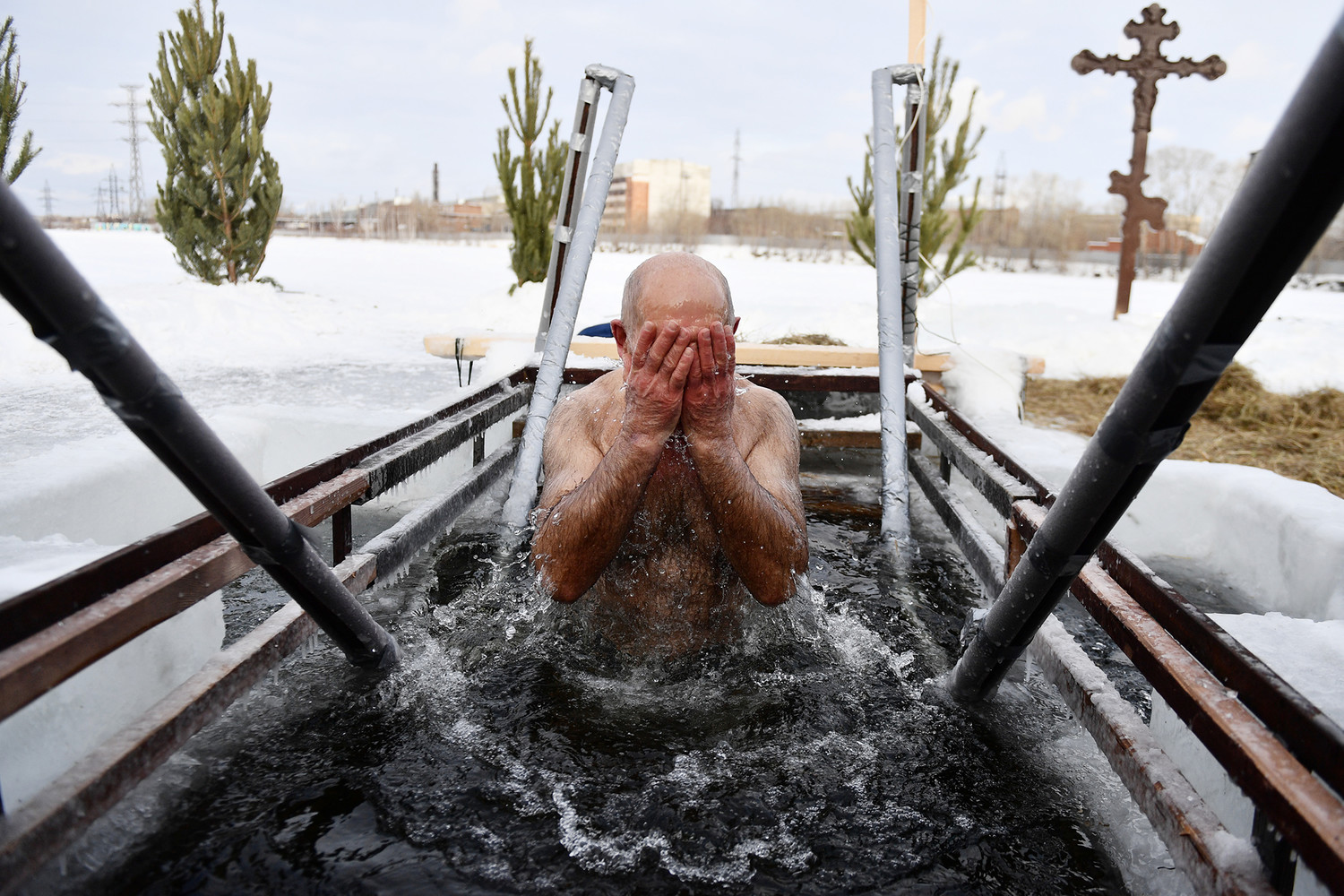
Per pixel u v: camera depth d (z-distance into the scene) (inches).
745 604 85.8
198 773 66.8
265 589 107.1
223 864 57.8
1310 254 33.5
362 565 86.3
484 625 93.3
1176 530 130.6
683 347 67.9
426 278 869.2
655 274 74.4
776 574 78.0
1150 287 1003.9
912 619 101.0
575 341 192.9
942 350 217.2
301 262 1051.9
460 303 622.5
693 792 66.8
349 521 90.0
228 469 48.9
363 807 63.9
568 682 81.4
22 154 341.1
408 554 101.7
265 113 495.2
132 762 51.6
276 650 69.7
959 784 69.0
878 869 59.8
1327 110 29.0
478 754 70.5
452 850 60.1
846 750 72.7
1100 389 282.5
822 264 1406.3
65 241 1370.6
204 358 345.4
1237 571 118.6
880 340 140.0
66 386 272.2
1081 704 68.2
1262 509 114.0
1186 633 57.4
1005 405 213.9
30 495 88.4
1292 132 30.4
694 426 71.1
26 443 195.5
